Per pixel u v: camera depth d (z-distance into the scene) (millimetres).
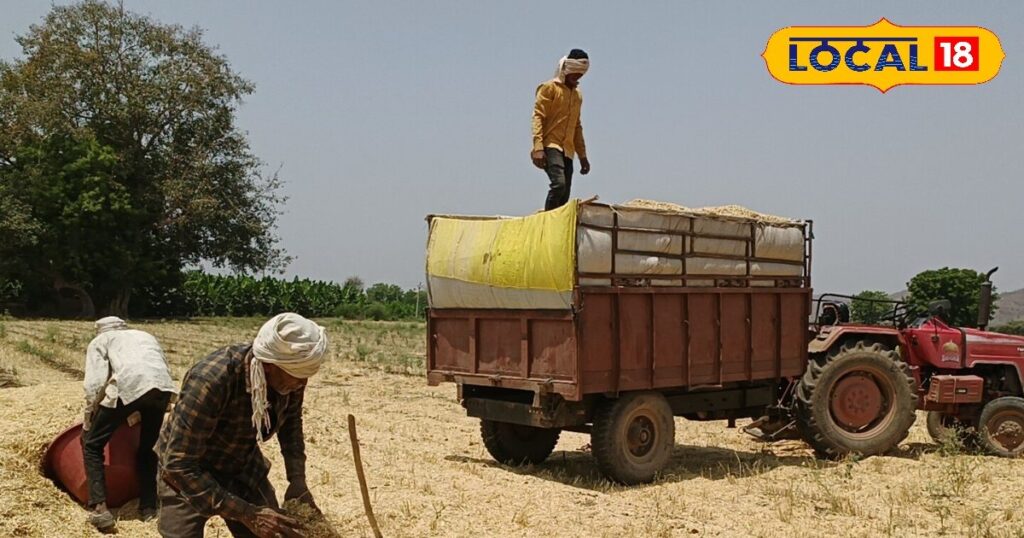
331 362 22203
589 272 8539
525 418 9055
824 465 10328
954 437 11000
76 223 43438
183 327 40156
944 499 8500
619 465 8836
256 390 3949
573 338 8453
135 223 45844
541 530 6781
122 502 6871
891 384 10945
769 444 12039
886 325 12234
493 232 9328
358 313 61844
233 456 4344
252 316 56906
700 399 9922
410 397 15750
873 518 7734
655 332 9039
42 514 6293
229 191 50000
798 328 10500
